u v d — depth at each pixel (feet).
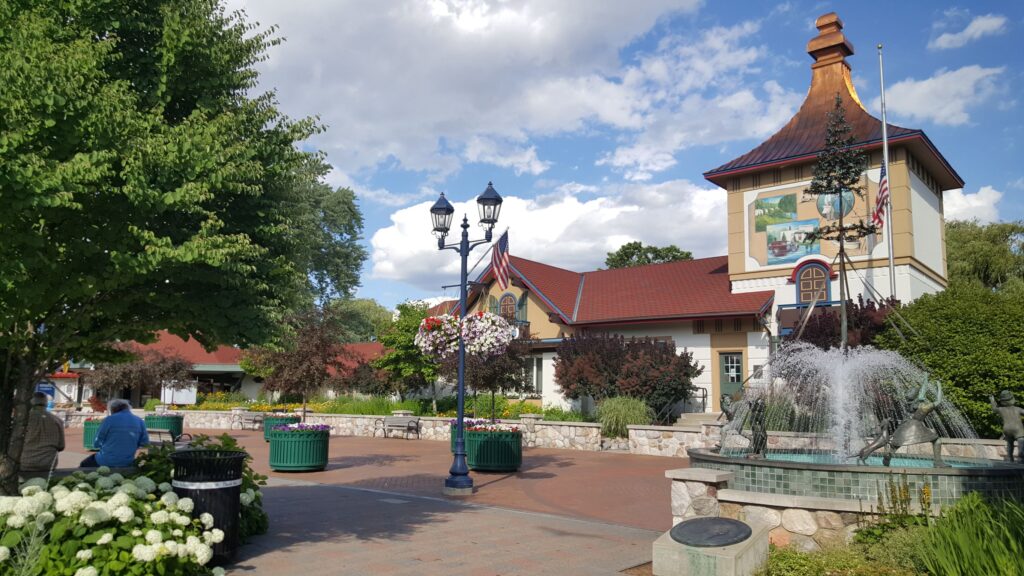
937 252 89.35
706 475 24.27
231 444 28.55
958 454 44.24
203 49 21.91
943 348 49.80
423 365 100.73
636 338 85.40
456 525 30.91
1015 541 16.14
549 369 98.58
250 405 115.14
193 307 22.39
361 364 113.70
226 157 20.43
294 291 24.85
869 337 63.93
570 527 30.99
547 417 83.10
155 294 21.65
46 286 18.78
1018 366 46.32
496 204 44.47
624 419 70.59
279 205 24.48
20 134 16.01
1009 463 31.55
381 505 36.06
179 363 108.17
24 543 17.92
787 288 85.10
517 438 52.49
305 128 24.59
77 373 111.86
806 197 84.48
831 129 68.28
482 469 52.21
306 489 42.09
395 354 101.86
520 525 31.19
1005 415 32.53
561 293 103.60
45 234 18.84
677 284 98.58
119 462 31.91
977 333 49.29
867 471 22.53
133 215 19.44
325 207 158.92
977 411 47.24
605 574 22.72
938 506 21.17
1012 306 49.88
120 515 18.97
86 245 18.85
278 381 75.61
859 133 83.05
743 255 88.69
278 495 39.29
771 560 20.25
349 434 92.63
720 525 20.83
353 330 170.09
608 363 79.71
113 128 17.70
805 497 21.93
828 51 94.63
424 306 106.83
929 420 47.52
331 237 164.04
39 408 30.27
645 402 75.56
